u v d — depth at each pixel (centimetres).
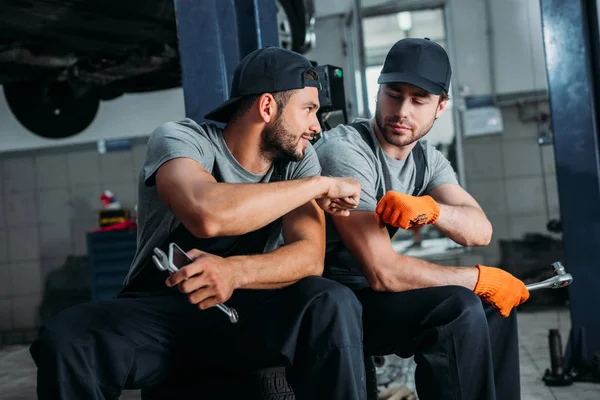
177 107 693
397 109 184
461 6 670
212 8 234
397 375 336
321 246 166
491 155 666
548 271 644
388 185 195
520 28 663
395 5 673
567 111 334
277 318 151
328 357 145
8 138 690
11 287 686
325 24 678
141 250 167
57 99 446
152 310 154
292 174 176
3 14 308
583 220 332
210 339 156
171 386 163
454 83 673
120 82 455
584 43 329
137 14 327
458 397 160
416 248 654
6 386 433
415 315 168
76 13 315
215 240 164
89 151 689
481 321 163
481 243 196
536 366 370
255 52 166
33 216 689
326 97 249
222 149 166
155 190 162
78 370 138
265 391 162
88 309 147
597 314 331
